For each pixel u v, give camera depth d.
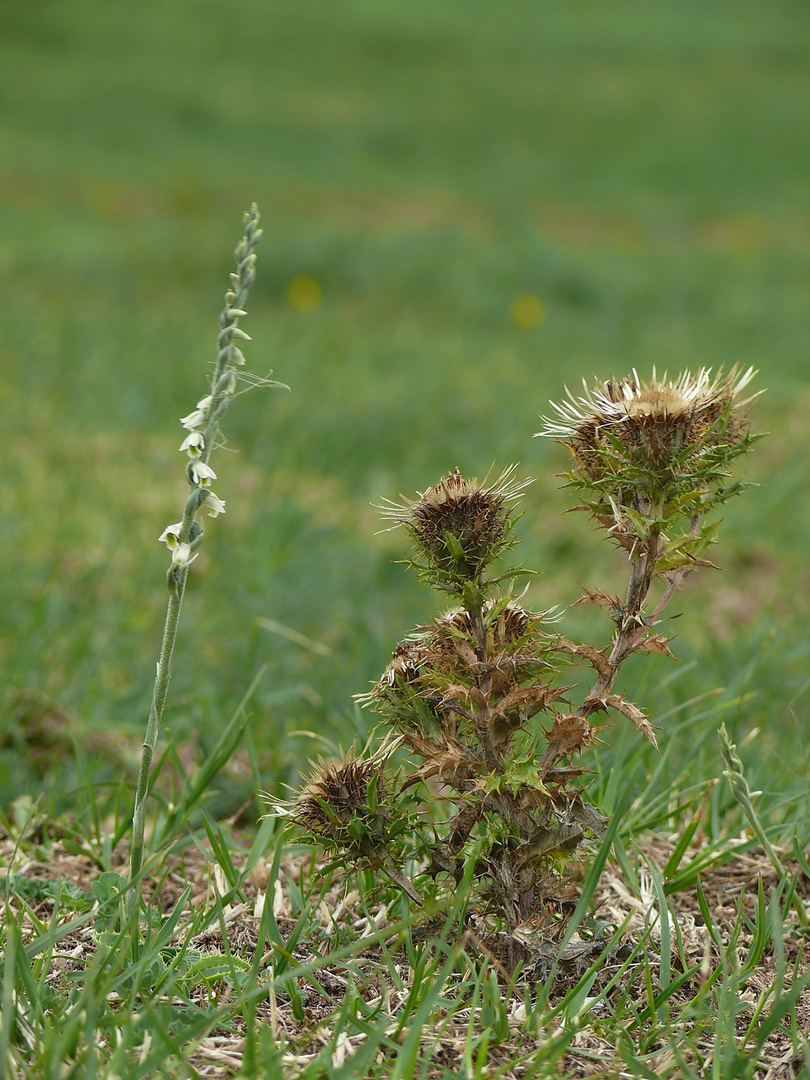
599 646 5.18
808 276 21.42
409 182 32.78
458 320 15.29
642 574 2.20
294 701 4.55
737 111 43.72
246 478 7.65
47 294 14.60
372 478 7.82
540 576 6.35
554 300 17.12
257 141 36.06
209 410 2.21
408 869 2.86
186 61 45.62
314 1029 2.11
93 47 45.84
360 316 15.05
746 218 31.00
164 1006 2.11
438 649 2.26
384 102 43.03
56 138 32.34
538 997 2.22
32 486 7.10
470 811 2.30
